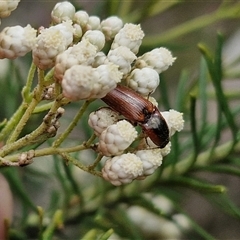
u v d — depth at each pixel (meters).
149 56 0.15
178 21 0.38
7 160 0.15
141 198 0.19
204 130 0.18
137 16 0.21
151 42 0.21
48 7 0.31
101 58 0.14
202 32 0.32
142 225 0.20
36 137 0.15
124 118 0.15
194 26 0.21
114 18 0.15
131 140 0.14
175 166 0.18
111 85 0.14
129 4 0.21
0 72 0.20
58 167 0.19
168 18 0.38
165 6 0.21
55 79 0.14
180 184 0.18
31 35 0.14
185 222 0.21
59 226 0.16
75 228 0.20
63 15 0.15
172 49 0.21
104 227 0.18
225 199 0.18
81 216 0.19
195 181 0.18
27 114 0.15
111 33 0.15
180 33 0.21
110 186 0.19
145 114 0.14
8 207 0.18
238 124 0.20
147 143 0.15
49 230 0.16
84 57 0.14
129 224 0.18
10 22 0.31
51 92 0.14
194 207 0.32
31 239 0.19
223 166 0.18
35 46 0.14
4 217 0.17
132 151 0.15
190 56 0.33
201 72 0.18
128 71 0.14
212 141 0.19
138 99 0.14
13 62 0.20
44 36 0.14
